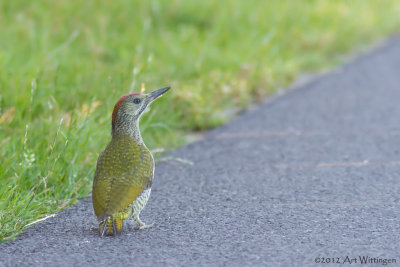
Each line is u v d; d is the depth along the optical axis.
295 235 10.56
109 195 10.32
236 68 22.42
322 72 25.12
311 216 11.41
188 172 14.10
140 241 10.40
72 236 10.66
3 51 19.78
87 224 11.23
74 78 18.20
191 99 17.77
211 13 29.25
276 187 13.05
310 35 28.77
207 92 19.30
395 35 34.34
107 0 27.78
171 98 17.55
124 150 10.95
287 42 27.33
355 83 23.09
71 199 12.23
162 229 10.91
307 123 18.08
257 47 25.11
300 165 14.46
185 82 19.78
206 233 10.72
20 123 14.67
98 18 25.62
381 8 38.66
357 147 15.77
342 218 11.29
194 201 12.32
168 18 27.94
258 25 28.88
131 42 23.30
